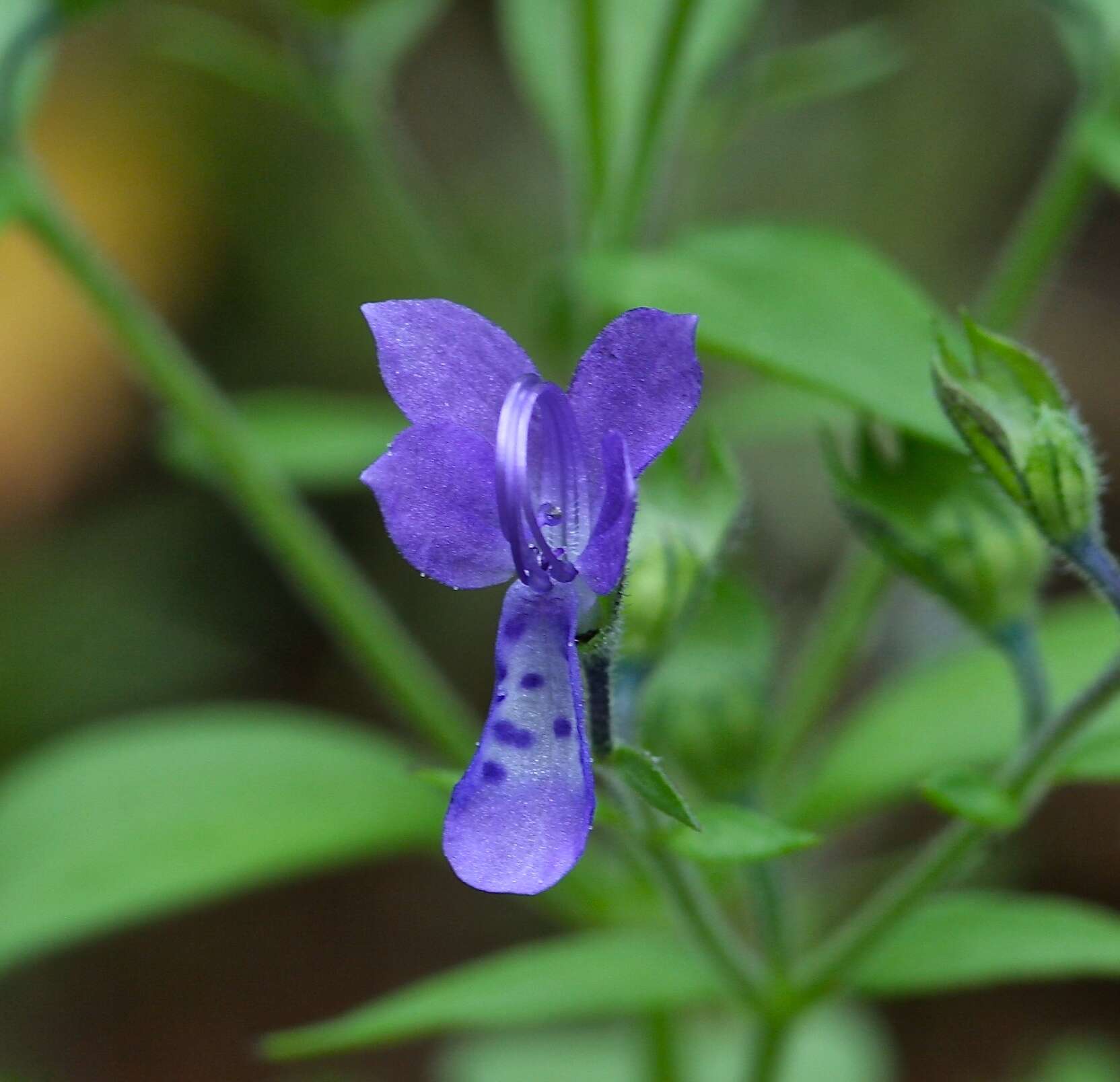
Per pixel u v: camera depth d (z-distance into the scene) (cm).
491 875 14
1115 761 16
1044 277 19
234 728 19
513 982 17
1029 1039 32
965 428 16
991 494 16
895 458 17
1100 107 18
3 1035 32
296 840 19
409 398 15
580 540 15
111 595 33
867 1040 28
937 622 32
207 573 33
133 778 19
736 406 22
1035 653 16
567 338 18
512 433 15
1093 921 17
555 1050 29
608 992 17
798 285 17
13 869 19
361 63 21
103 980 33
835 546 33
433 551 15
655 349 15
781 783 19
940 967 17
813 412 22
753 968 17
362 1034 17
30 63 19
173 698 32
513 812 14
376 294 33
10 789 19
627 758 15
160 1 33
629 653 16
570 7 19
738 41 22
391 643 19
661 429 15
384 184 21
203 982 33
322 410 22
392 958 33
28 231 19
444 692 19
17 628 32
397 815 19
